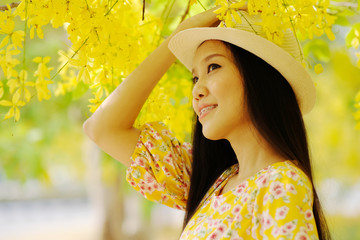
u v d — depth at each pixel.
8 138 5.01
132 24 2.51
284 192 1.66
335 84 5.38
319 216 1.90
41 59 2.11
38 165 5.09
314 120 5.93
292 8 2.04
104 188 7.24
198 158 2.14
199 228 1.85
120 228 7.38
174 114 2.67
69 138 6.20
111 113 2.21
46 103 4.98
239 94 1.87
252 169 1.88
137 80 2.20
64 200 20.03
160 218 12.25
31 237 14.12
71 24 2.05
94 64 2.14
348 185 8.19
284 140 1.83
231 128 1.90
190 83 2.66
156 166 2.18
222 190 2.00
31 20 2.00
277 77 1.88
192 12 2.70
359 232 10.19
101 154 5.80
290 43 2.01
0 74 2.92
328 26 2.08
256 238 1.68
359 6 2.45
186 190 2.20
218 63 1.91
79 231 14.73
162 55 2.21
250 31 1.95
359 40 2.49
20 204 19.41
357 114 2.53
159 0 2.92
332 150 6.54
